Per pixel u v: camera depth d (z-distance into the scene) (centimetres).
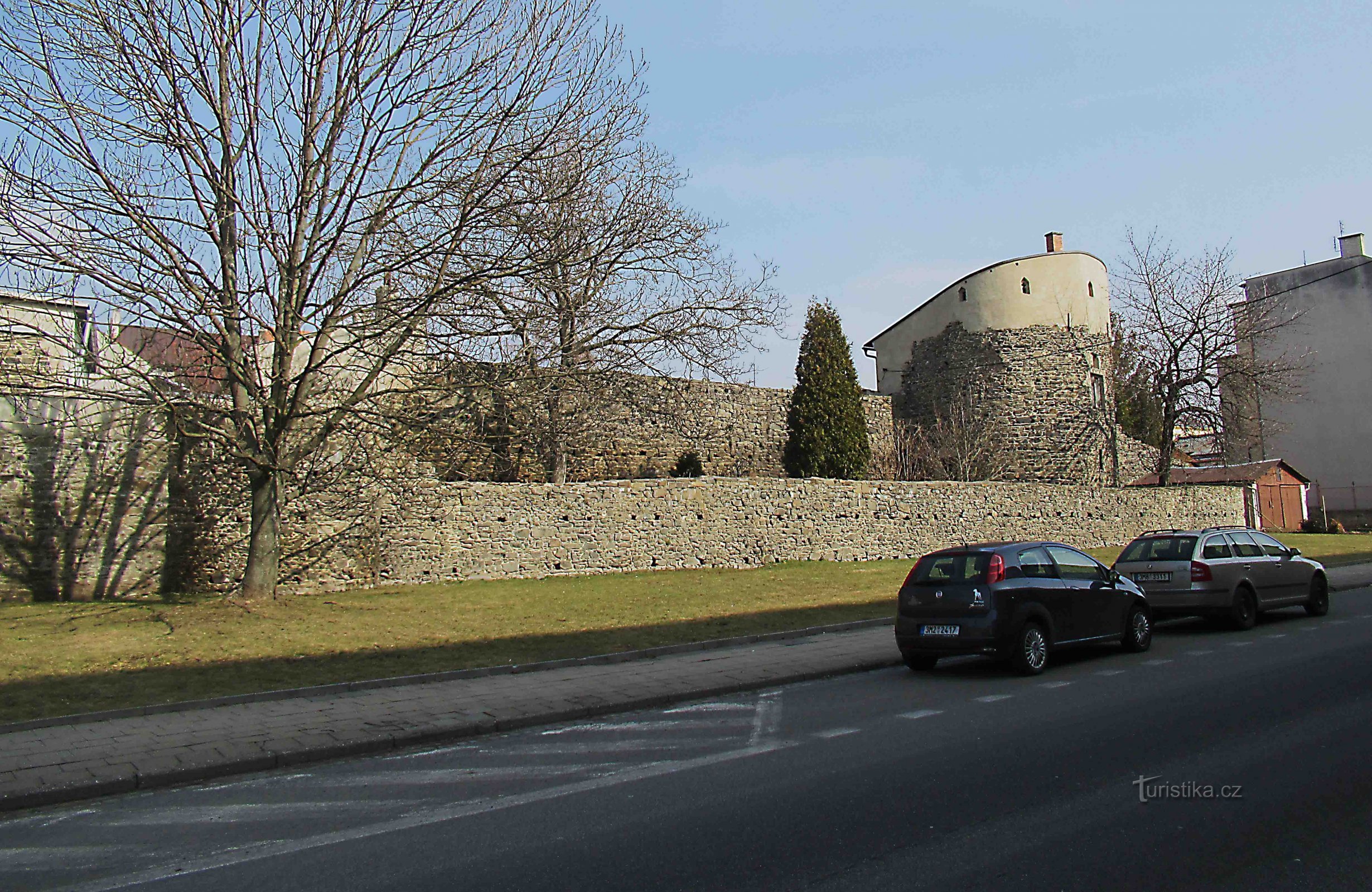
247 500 1819
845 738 780
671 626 1444
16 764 714
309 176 1498
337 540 1830
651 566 2173
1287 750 689
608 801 616
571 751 770
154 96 1412
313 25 1484
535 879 475
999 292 3688
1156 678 1026
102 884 488
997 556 1095
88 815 624
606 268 1733
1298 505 4128
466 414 1711
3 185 1285
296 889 474
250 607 1520
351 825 582
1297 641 1284
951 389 3791
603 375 1722
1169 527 3288
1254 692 916
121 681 1034
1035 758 693
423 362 1784
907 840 519
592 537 2108
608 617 1523
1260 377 3650
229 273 1474
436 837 551
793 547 2391
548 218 1628
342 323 1524
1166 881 454
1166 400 3434
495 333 1566
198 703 923
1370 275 4416
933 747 738
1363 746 695
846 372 3103
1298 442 4572
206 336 1393
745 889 452
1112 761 676
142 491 1759
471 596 1741
